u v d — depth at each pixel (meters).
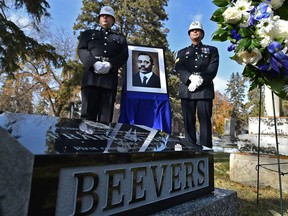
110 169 1.23
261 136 4.13
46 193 0.98
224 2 1.56
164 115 3.92
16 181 0.97
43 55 8.59
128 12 17.25
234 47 1.49
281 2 1.45
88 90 3.42
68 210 1.04
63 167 1.04
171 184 1.58
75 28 17.33
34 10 7.75
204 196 1.86
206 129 3.73
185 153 1.74
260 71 1.48
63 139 1.24
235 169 4.22
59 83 18.42
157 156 1.50
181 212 1.48
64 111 20.12
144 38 17.67
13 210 0.95
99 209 1.16
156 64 4.16
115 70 3.51
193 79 3.72
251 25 1.39
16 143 1.01
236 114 38.19
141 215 1.36
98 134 1.56
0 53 7.30
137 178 1.36
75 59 17.78
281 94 1.46
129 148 1.41
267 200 3.16
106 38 3.57
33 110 22.52
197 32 3.93
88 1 17.42
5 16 7.68
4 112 1.53
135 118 3.82
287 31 1.34
